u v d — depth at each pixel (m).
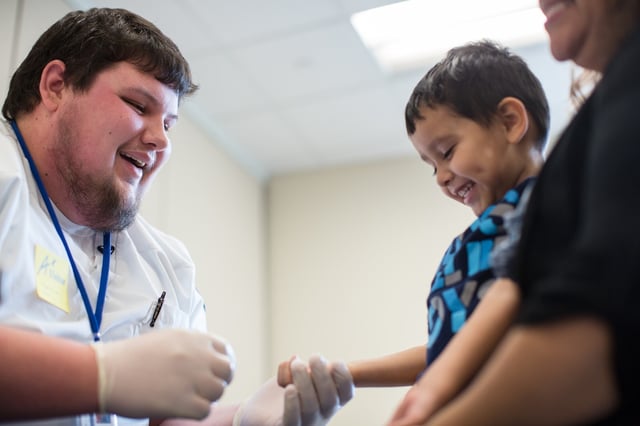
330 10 2.76
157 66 1.30
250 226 4.16
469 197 0.93
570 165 0.53
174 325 1.37
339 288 4.15
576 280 0.42
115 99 1.24
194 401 0.87
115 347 0.89
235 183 4.03
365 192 4.30
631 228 0.41
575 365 0.42
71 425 1.01
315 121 3.78
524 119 0.86
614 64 0.51
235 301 3.79
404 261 4.07
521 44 3.09
